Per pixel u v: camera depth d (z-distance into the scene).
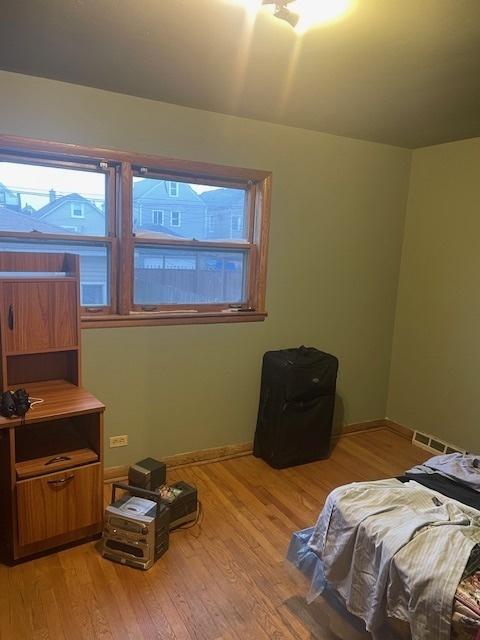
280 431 2.98
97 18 1.63
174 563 2.09
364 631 1.56
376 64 1.95
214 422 3.11
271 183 3.00
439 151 3.34
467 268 3.20
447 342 3.37
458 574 1.25
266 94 2.38
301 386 2.95
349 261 3.46
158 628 1.73
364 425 3.80
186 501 2.38
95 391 2.66
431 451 3.45
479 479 1.84
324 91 2.30
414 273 3.60
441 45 1.76
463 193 3.19
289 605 1.86
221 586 1.95
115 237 2.62
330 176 3.23
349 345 3.60
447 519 1.50
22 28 1.72
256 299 3.13
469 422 3.24
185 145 2.67
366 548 1.47
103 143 2.45
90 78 2.24
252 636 1.71
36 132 2.28
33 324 2.13
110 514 2.05
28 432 2.32
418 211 3.54
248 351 3.15
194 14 1.58
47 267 2.30
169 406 2.92
